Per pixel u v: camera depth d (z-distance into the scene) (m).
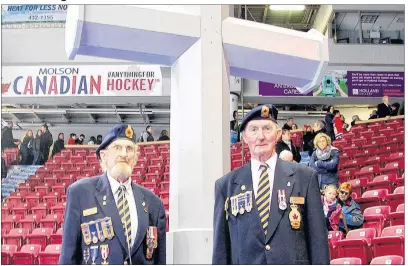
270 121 2.54
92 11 2.61
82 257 2.57
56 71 7.79
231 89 7.57
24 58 7.80
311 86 3.08
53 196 7.58
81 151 7.92
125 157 2.76
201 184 2.63
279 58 2.90
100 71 7.79
